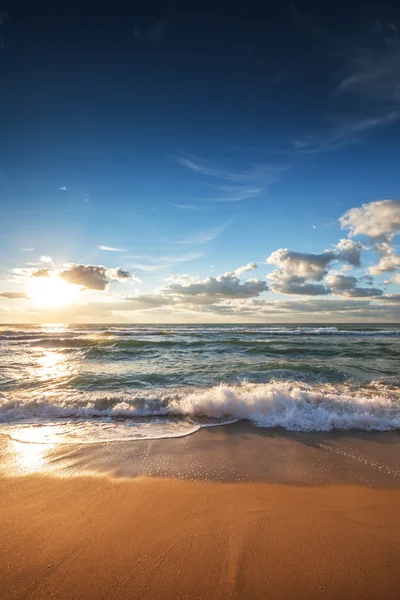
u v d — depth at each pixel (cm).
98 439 482
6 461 403
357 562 231
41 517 283
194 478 362
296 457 423
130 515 287
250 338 2388
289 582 212
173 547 244
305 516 289
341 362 1210
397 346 1759
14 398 678
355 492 334
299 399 625
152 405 636
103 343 1900
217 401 604
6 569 219
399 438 493
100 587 204
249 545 248
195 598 198
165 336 2589
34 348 1773
